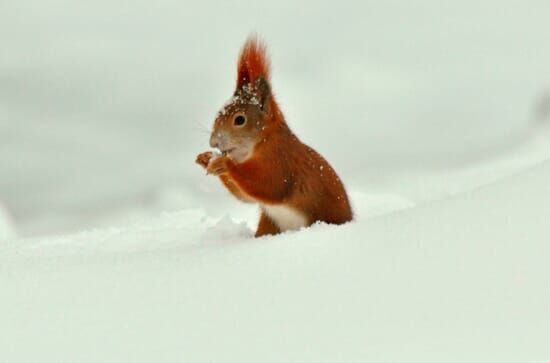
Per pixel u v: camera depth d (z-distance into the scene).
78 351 8.28
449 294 8.52
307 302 8.80
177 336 8.41
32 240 16.39
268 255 10.20
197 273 9.93
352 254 9.74
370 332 8.05
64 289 9.77
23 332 8.75
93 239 16.23
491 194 10.52
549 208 9.72
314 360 7.69
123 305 9.21
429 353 7.58
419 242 9.66
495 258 8.99
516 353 7.41
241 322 8.55
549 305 8.02
